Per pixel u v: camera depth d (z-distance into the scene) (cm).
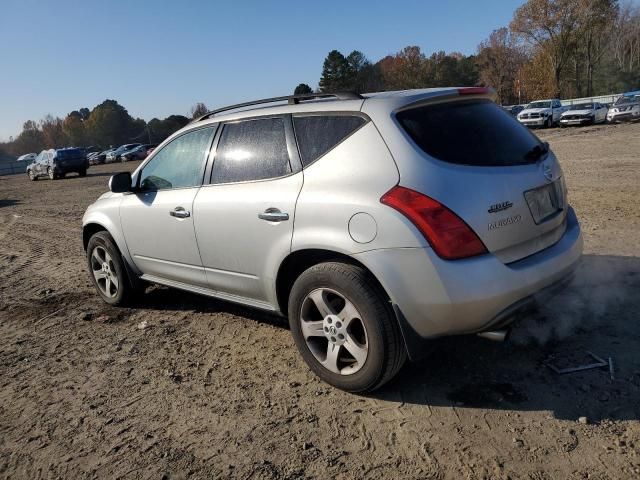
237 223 388
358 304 319
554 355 365
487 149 329
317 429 311
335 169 336
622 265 527
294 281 386
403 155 312
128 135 12269
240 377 382
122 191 478
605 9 5656
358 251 314
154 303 557
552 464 264
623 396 312
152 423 334
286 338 441
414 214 298
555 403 312
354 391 339
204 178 429
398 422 310
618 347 367
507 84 8244
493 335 312
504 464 267
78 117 13425
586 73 6888
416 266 297
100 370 413
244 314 504
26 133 13525
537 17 5894
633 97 3108
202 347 439
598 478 252
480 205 302
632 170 1141
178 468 289
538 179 338
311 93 379
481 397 326
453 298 293
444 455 279
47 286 666
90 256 566
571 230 373
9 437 333
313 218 337
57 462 304
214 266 421
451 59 9188
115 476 287
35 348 467
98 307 563
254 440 307
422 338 309
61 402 369
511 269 308
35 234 1091
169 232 454
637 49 7956
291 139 369
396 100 333
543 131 2905
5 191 2423
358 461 281
